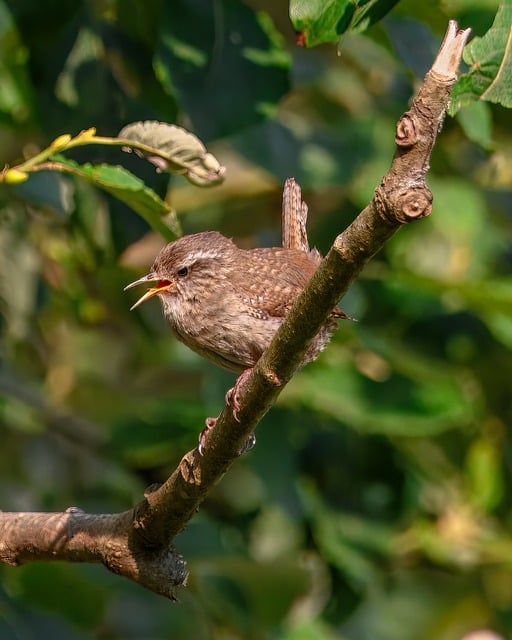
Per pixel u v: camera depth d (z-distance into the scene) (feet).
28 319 36.81
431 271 39.27
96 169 23.63
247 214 39.45
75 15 29.71
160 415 36.55
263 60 28.94
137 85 29.89
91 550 23.11
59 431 38.32
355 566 35.40
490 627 45.19
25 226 35.73
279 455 34.65
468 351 38.22
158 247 38.37
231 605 36.76
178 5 28.84
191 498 21.95
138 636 38.55
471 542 38.09
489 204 41.37
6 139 35.91
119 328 41.32
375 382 35.63
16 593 35.35
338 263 18.25
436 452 38.65
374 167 37.52
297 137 35.35
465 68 25.89
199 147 25.23
